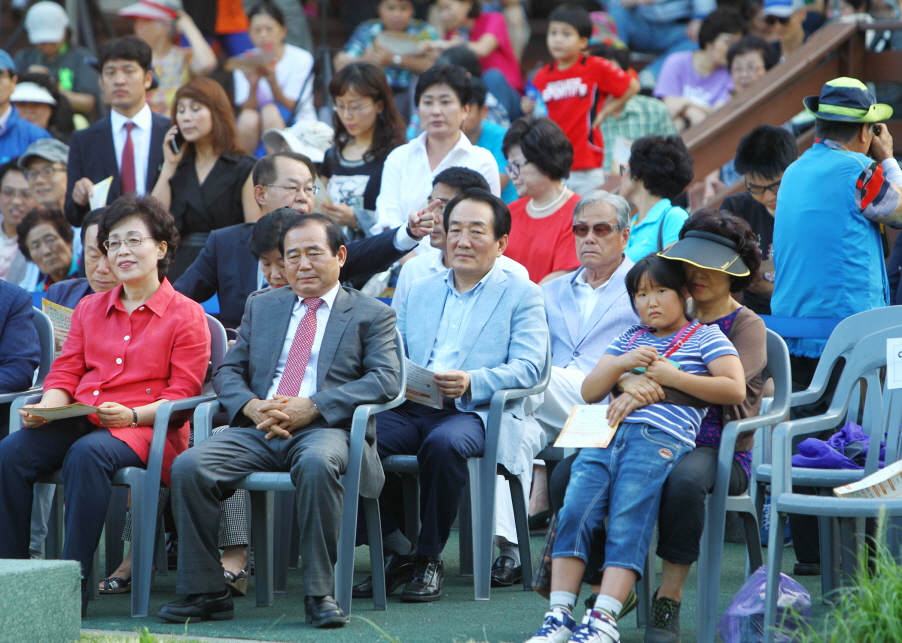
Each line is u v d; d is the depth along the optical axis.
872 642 8.16
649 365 9.64
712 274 10.08
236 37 23.80
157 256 12.00
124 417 11.17
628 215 13.47
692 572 12.76
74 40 25.05
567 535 9.39
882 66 19.00
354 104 16.77
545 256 15.34
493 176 16.50
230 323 14.16
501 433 11.78
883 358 10.45
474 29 22.98
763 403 10.98
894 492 9.06
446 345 12.56
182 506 10.64
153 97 22.48
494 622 10.51
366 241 14.26
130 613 11.09
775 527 9.18
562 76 20.02
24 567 9.16
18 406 11.95
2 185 19.17
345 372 11.40
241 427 11.32
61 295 14.32
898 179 13.80
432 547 11.49
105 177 17.52
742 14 23.28
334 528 10.45
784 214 13.53
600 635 8.88
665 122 20.41
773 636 8.93
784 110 18.58
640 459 9.41
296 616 10.88
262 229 12.62
